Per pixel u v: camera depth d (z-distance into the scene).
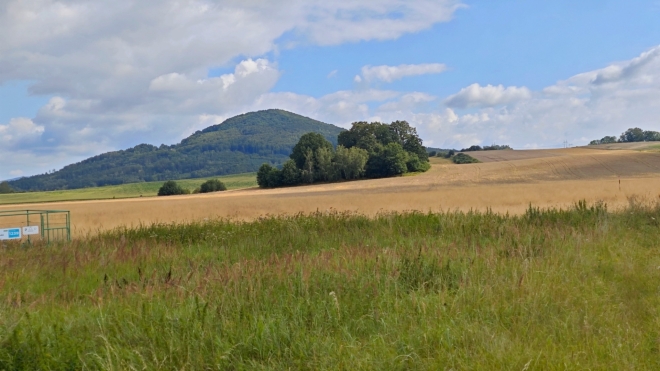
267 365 5.07
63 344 5.36
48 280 9.29
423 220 14.88
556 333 5.75
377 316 6.07
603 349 5.18
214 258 10.70
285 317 6.02
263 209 39.75
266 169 103.62
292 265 8.16
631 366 4.82
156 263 10.52
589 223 13.37
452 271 8.02
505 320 6.09
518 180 72.56
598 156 96.88
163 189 115.75
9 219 37.88
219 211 38.59
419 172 99.44
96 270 9.81
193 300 6.43
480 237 12.29
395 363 4.93
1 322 6.07
